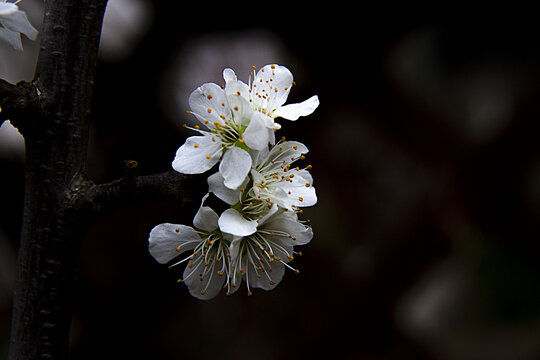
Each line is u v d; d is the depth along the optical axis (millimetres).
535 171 886
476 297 859
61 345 355
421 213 880
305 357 821
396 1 826
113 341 793
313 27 857
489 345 810
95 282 799
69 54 355
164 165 834
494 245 889
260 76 373
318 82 892
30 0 716
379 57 887
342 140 892
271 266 370
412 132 900
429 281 875
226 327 819
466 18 857
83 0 356
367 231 873
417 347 833
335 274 857
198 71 829
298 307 842
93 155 804
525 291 859
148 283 825
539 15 830
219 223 353
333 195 881
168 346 802
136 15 809
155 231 361
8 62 685
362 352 840
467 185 897
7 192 753
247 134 355
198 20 825
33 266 352
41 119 352
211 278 367
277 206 361
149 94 825
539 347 780
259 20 846
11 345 354
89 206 352
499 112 885
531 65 870
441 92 894
